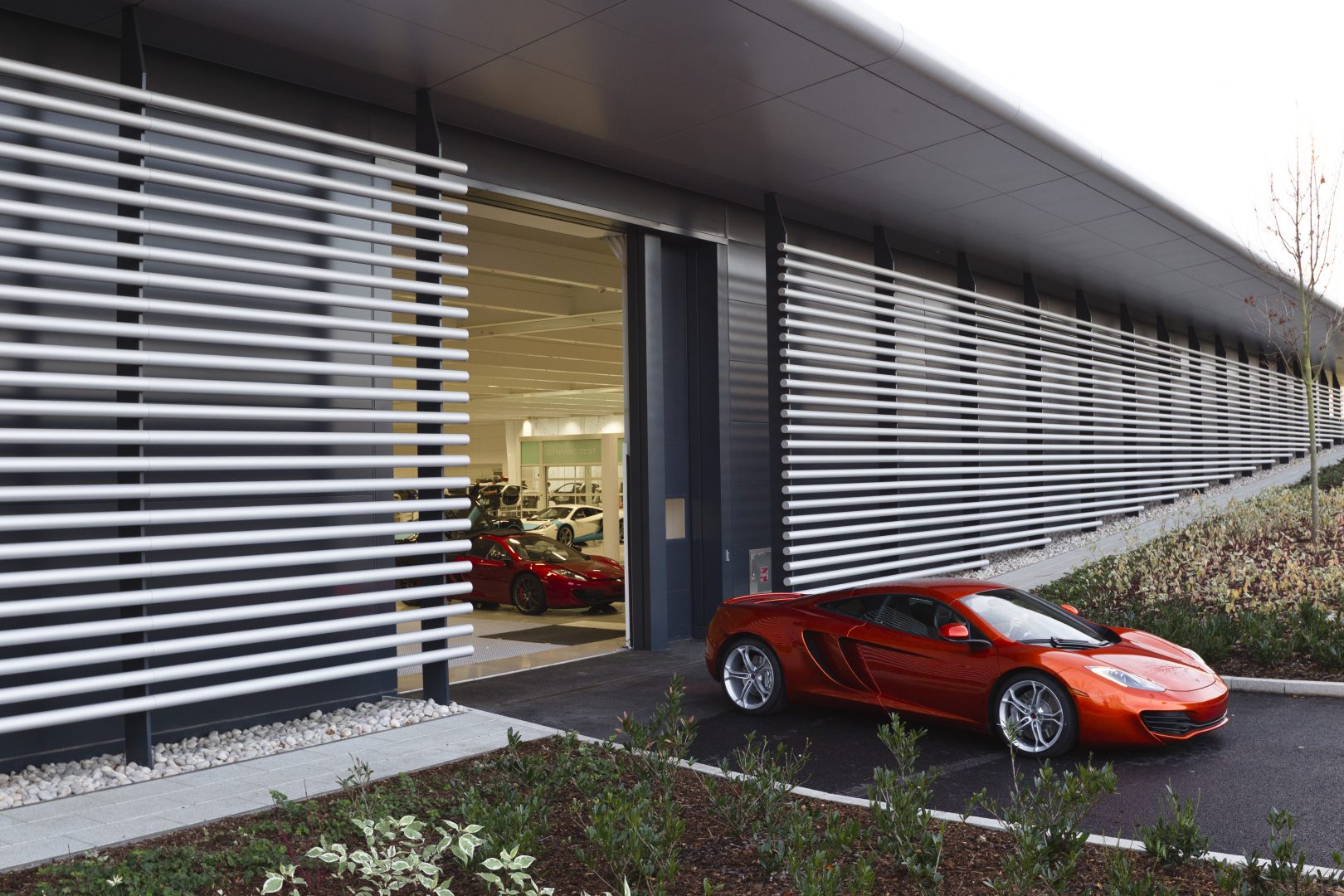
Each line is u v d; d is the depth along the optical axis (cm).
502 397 3275
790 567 1140
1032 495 1689
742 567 1207
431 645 834
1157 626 964
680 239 1186
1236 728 721
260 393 720
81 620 670
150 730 670
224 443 723
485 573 1583
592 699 872
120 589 681
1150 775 612
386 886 412
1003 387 1688
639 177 1115
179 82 764
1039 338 1767
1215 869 425
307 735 723
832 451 1291
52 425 670
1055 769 634
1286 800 555
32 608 600
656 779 581
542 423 4097
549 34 761
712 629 840
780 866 445
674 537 1184
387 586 844
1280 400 3072
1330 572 1147
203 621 677
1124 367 2041
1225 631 952
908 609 746
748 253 1246
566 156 1043
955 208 1269
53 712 605
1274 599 1060
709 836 496
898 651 729
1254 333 2516
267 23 721
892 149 1042
